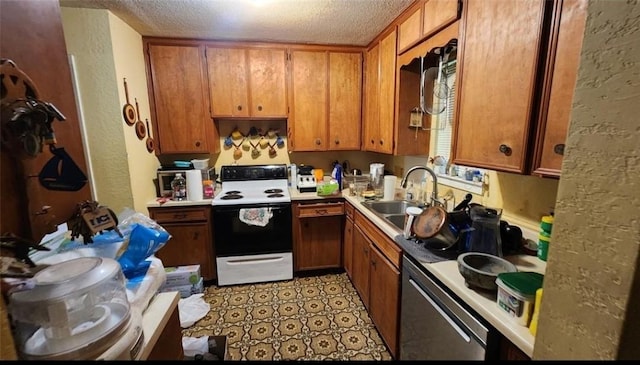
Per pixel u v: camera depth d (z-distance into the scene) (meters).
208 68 2.59
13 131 0.57
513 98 1.09
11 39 0.60
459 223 1.37
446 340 1.17
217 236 2.55
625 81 0.48
